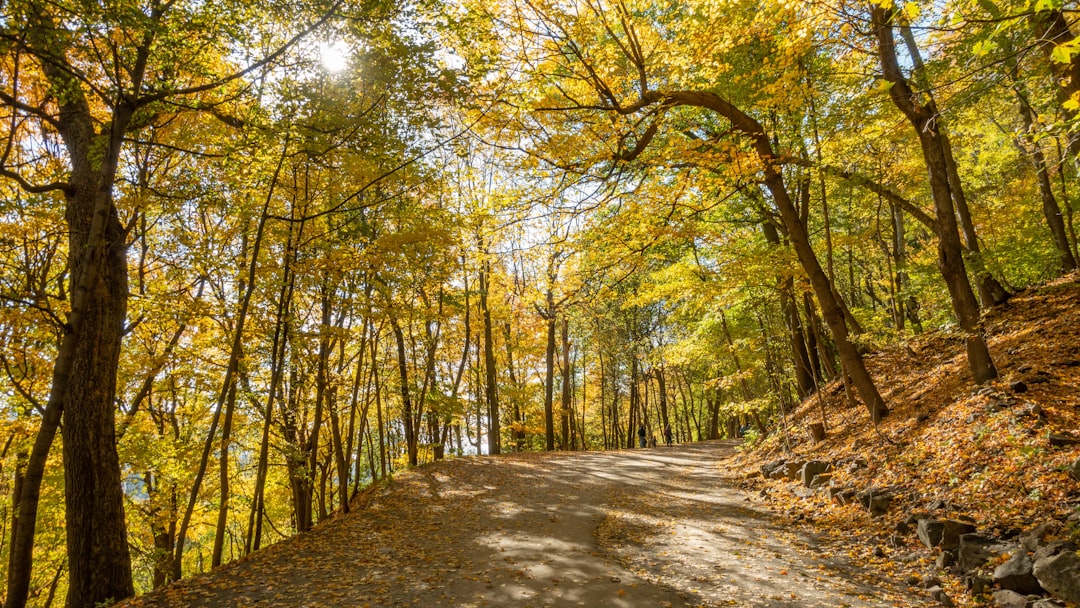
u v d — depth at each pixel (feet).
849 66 31.55
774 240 53.42
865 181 38.73
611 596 19.20
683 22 28.17
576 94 28.99
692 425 168.14
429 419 70.90
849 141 35.83
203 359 38.40
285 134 25.99
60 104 21.27
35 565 39.19
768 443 47.03
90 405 24.68
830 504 28.27
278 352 36.60
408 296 42.65
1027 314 35.53
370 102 28.89
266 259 36.86
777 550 23.48
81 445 24.32
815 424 39.09
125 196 29.76
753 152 27.48
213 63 27.22
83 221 24.98
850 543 23.13
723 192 32.09
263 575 24.17
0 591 40.50
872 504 24.80
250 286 29.32
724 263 41.73
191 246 35.78
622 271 36.70
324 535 31.89
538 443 119.75
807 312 48.57
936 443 26.71
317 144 26.68
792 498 31.68
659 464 56.54
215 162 28.94
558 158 27.22
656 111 28.40
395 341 60.70
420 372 67.00
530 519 33.04
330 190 33.91
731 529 27.68
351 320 44.39
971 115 39.68
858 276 86.17
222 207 31.40
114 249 26.61
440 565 24.38
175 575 27.73
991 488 21.09
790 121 38.09
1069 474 19.06
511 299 82.43
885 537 22.61
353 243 37.22
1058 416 22.52
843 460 31.86
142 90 24.64
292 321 34.09
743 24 27.63
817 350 57.93
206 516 51.80
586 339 105.29
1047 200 41.37
